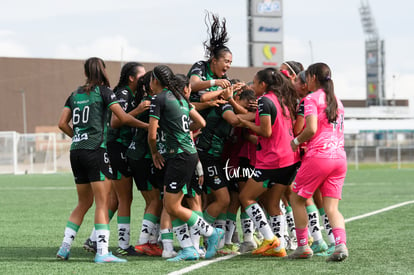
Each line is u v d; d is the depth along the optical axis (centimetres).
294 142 830
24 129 8825
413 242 1024
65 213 1630
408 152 6072
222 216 948
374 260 854
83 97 856
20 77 9119
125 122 868
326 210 840
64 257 883
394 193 2180
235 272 773
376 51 13900
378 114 9194
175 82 855
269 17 10219
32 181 3381
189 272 774
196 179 893
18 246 1044
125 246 948
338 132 836
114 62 8462
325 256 897
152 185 936
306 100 824
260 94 911
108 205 968
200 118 880
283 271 777
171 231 910
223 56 954
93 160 851
